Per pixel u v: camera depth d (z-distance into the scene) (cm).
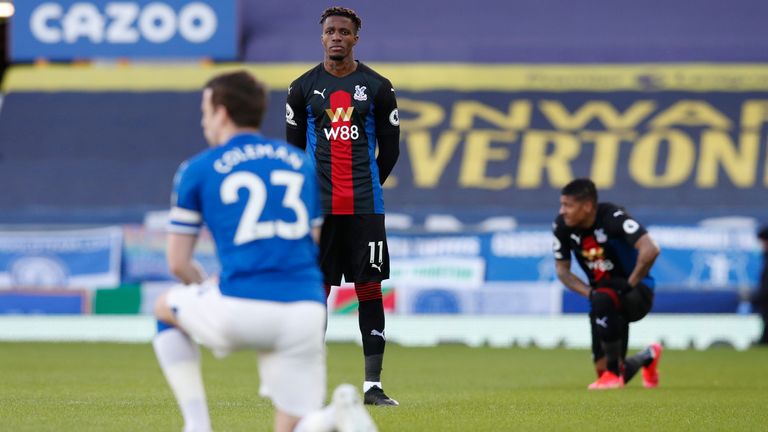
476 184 8381
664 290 6506
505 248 6544
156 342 1683
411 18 9888
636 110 9019
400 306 6525
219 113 1636
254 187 1598
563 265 3562
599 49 9550
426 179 8419
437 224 7675
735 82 9250
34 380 3631
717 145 8694
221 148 1620
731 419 2478
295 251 1606
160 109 9112
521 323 6475
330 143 2742
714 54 9488
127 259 6638
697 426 2330
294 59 9438
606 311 3416
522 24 9844
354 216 2745
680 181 8394
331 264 2777
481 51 9544
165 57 9275
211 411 2516
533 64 9438
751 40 9606
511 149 8681
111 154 8731
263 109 1659
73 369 4203
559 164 8550
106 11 9356
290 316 1569
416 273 6550
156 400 2850
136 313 6562
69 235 6669
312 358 1598
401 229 6588
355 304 6512
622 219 3400
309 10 9912
